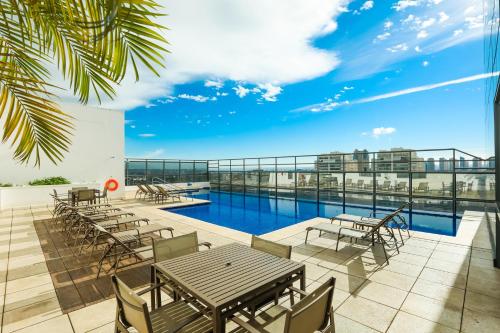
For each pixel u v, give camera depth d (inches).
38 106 70.0
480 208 307.4
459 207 326.3
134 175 598.5
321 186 461.4
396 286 121.4
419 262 151.5
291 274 80.0
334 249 176.7
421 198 356.8
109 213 249.9
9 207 369.4
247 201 501.7
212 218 345.4
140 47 63.2
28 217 296.4
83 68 69.1
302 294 79.0
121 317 69.4
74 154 474.0
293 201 494.6
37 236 215.0
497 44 136.9
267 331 68.7
